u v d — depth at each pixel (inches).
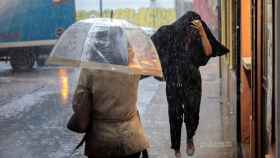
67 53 181.0
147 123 416.8
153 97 538.0
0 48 797.9
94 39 178.7
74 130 176.1
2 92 660.1
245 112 305.4
